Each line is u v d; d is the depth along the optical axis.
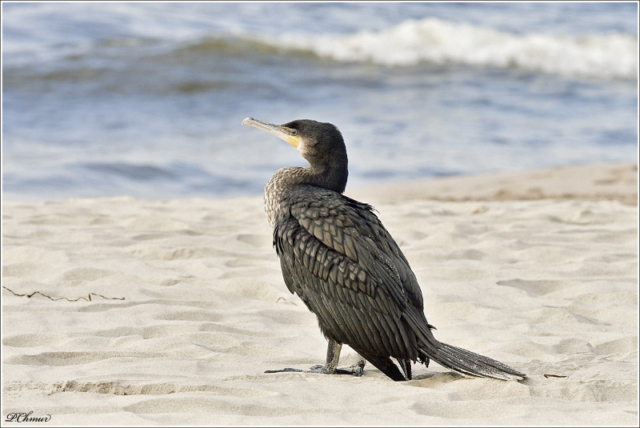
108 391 5.62
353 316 6.15
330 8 43.41
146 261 9.98
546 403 5.54
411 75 34.78
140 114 26.09
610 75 37.31
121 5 39.44
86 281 8.85
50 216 12.45
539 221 13.20
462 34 37.66
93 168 19.14
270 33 37.91
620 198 16.31
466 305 8.34
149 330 7.29
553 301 8.70
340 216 6.33
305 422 4.97
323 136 6.95
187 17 39.31
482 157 22.84
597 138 25.92
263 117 26.50
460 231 12.12
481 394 5.80
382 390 5.75
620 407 5.47
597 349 7.16
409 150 23.23
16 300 8.05
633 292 8.95
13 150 20.47
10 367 6.06
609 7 50.31
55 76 28.84
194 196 17.75
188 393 5.45
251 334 7.42
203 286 8.84
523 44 37.81
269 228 12.26
